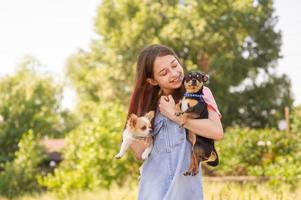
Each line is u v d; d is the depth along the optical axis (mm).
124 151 4316
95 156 18328
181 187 4199
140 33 43375
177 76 4230
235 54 42875
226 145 19250
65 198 17438
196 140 4207
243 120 43906
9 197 24609
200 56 43344
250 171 17438
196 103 4129
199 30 42000
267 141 18656
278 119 44344
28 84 41156
